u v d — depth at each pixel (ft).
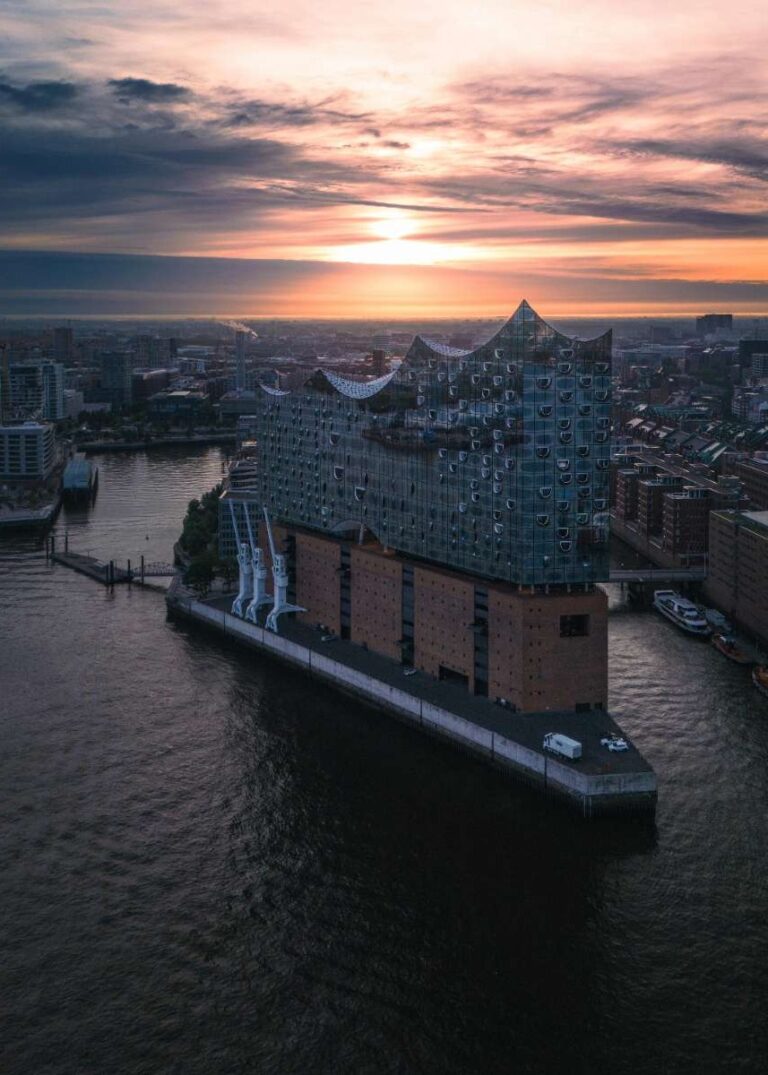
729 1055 545.85
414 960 617.62
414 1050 549.95
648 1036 558.56
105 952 624.59
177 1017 572.92
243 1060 543.80
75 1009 578.66
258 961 617.21
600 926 646.33
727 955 619.67
